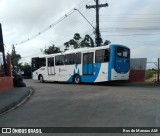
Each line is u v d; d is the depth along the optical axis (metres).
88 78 25.98
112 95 15.95
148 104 12.27
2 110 12.27
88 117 9.95
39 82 33.84
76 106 12.47
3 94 18.19
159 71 28.09
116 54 23.80
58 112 11.23
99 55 24.88
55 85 26.67
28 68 52.91
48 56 31.97
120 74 24.00
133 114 10.18
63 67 29.41
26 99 16.22
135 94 16.27
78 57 27.23
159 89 19.92
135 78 28.36
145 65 27.97
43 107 12.78
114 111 10.88
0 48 23.34
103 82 25.69
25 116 10.84
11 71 23.81
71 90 20.08
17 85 24.80
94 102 13.41
